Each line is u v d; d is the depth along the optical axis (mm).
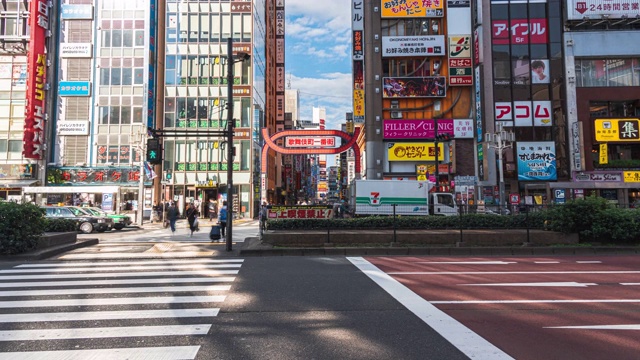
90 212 24078
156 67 38562
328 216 17703
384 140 31422
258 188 39562
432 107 31812
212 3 39312
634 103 30391
